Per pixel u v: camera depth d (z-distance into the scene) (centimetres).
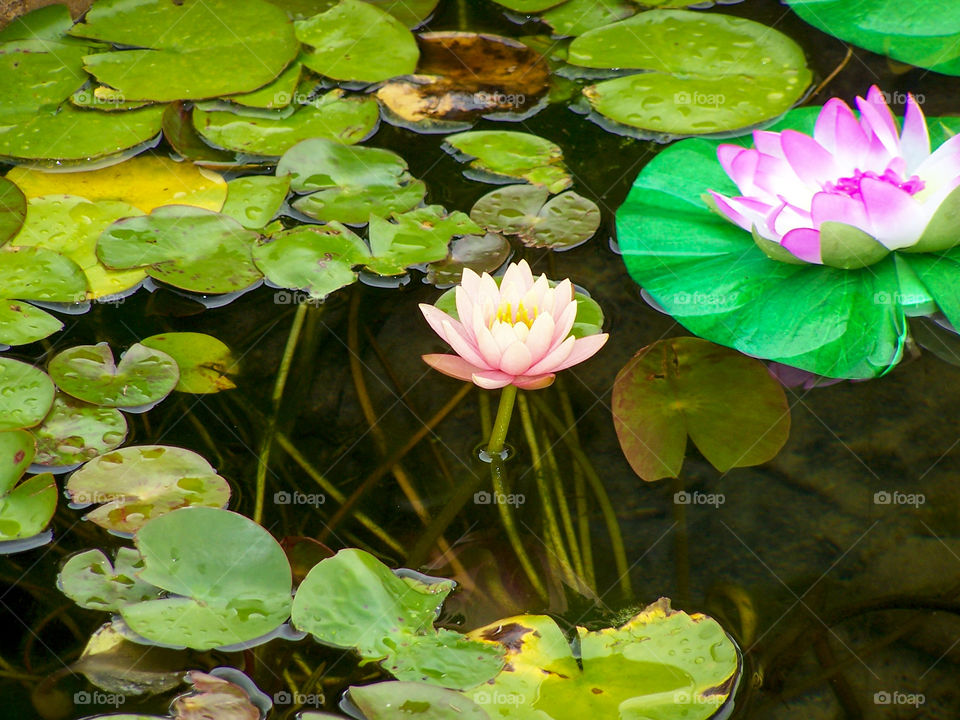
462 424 157
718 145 186
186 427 152
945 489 141
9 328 159
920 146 171
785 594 128
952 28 221
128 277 168
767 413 152
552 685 110
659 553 134
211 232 178
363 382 163
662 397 155
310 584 122
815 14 233
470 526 139
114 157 194
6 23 224
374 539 137
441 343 170
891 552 133
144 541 125
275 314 175
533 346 139
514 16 243
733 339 162
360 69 215
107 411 150
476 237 182
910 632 122
